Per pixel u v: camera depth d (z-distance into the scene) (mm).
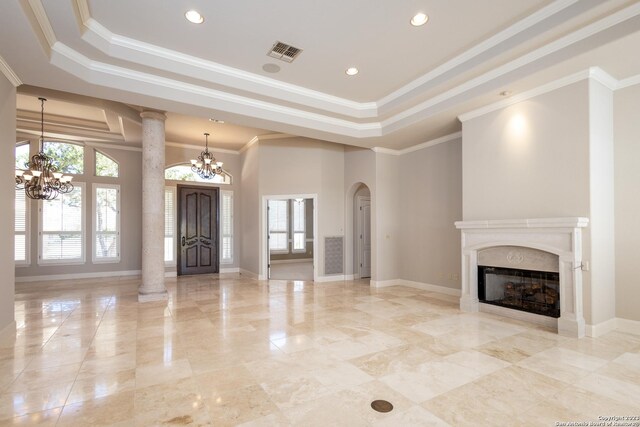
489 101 4508
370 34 3684
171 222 8688
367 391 2516
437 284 6406
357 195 8227
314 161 7793
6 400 2404
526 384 2611
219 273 9086
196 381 2695
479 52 3955
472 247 4844
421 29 3592
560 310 3840
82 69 3795
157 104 4566
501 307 4609
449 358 3131
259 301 5617
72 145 7996
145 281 5684
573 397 2414
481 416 2182
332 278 7809
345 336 3777
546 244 3996
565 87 3855
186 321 4414
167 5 3199
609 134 3920
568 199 3838
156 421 2139
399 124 5664
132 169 8594
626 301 3869
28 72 3637
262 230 8031
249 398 2422
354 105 5676
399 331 3945
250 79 4695
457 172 6016
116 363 3059
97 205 8203
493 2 3143
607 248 3855
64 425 2102
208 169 7742
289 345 3502
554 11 3213
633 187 3844
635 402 2344
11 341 3652
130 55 3871
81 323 4328
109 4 3182
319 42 3848
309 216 12750
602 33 3137
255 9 3264
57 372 2873
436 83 4555
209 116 5031
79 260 7980
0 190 3549
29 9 2801
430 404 2330
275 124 5410
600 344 3457
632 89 3857
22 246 7453
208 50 4055
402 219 7207
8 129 3699
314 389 2553
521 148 4289
